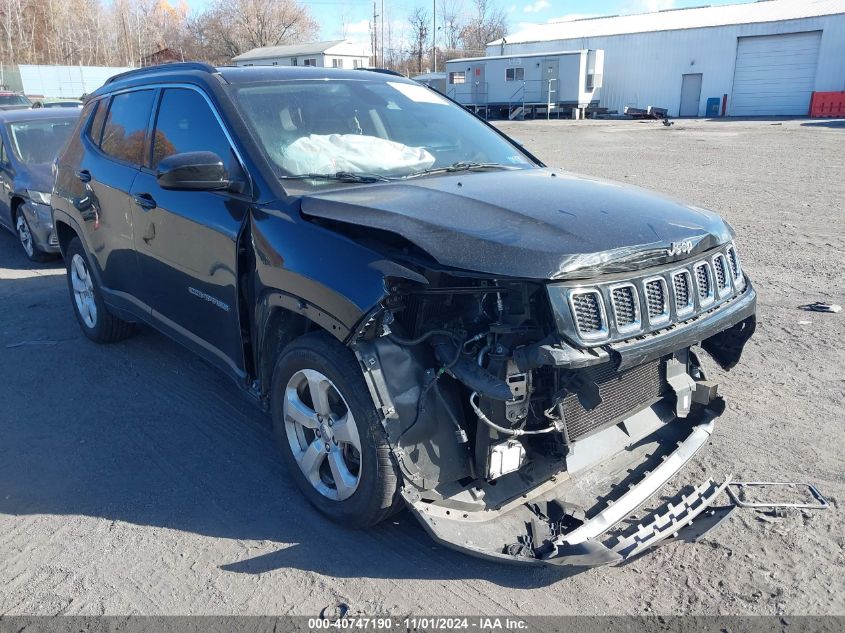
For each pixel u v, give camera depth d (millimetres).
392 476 2875
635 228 2932
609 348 2707
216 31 69812
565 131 32250
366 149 3875
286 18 69875
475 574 2965
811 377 4820
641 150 21859
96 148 5113
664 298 2904
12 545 3207
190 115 4043
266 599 2830
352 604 2793
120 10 74125
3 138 8867
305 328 3443
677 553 3090
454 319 2988
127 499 3535
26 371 5137
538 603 2793
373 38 67562
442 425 2898
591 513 3078
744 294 3383
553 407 2871
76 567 3043
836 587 2852
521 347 2699
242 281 3516
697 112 45250
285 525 3301
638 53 46562
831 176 14648
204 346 4043
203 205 3750
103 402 4617
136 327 5684
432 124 4363
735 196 12328
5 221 9125
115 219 4664
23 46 67375
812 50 40312
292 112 3887
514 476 3053
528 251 2648
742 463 3748
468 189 3338
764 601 2783
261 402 3633
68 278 5824
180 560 3072
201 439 4117
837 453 3838
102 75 47438
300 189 3406
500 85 45094
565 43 49562
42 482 3707
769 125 33062
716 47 43469
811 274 7340
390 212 2936
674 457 3396
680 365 3506
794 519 3283
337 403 3150
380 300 2732
